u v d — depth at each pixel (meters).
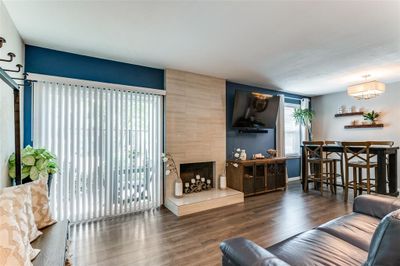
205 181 4.29
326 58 3.21
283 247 1.55
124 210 3.33
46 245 1.51
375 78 4.30
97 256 2.19
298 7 1.93
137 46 2.80
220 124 4.35
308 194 4.49
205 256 2.19
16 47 2.35
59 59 2.94
